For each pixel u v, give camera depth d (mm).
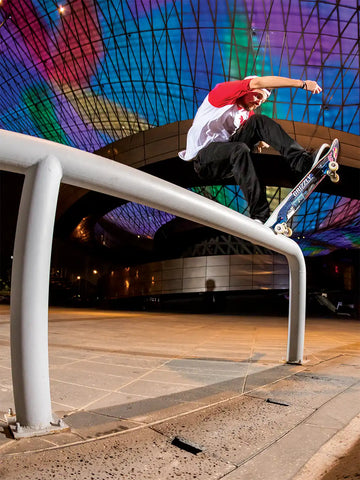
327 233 39188
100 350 5066
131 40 26953
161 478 1388
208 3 22828
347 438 1820
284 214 3115
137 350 5215
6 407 2299
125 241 56406
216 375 3471
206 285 32500
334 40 22484
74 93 34219
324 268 37906
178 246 42094
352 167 24328
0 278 46375
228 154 2725
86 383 3023
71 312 17453
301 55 23375
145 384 3031
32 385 1784
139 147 27781
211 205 2295
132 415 2182
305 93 23859
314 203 31641
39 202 1671
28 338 1729
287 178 26719
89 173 1778
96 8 26391
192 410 2301
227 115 2771
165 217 41219
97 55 29594
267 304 31719
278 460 1562
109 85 31219
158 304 36031
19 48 33219
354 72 23141
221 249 36750
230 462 1540
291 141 2889
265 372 3664
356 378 3395
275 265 31531
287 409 2342
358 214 34250
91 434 1837
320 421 2086
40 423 1819
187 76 26516
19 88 37938
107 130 36344
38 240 1685
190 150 2924
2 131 1589
